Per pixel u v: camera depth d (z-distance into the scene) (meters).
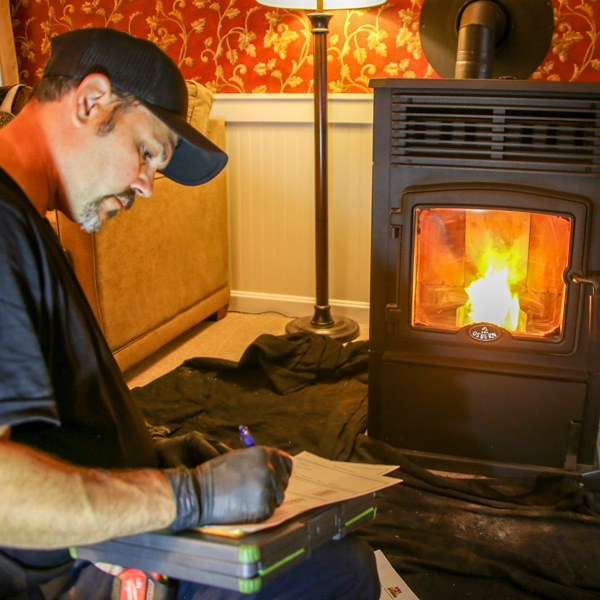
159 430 1.06
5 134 0.70
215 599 0.74
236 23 2.65
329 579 0.80
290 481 0.82
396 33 2.48
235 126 2.75
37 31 2.93
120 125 0.71
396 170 1.55
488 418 1.65
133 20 2.78
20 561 0.69
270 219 2.83
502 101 1.45
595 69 2.32
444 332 1.63
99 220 0.77
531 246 1.55
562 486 1.56
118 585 0.74
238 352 2.52
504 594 1.24
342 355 2.30
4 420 0.58
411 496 1.56
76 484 0.57
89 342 0.72
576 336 1.54
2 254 0.60
